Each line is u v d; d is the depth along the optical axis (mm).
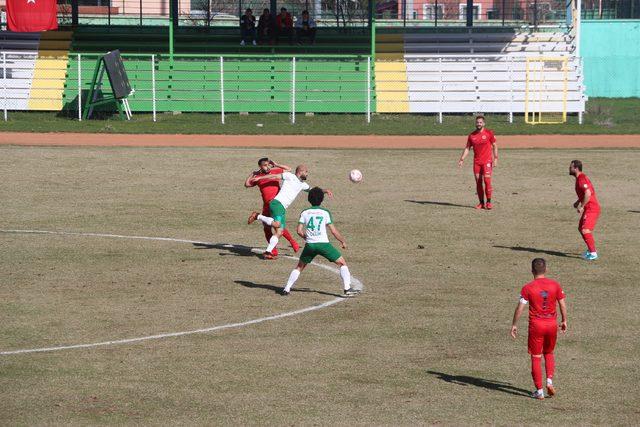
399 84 114875
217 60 117125
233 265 43438
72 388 27062
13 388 27031
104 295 37812
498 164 76812
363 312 35500
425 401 26219
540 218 55125
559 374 28578
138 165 74750
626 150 85688
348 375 28359
